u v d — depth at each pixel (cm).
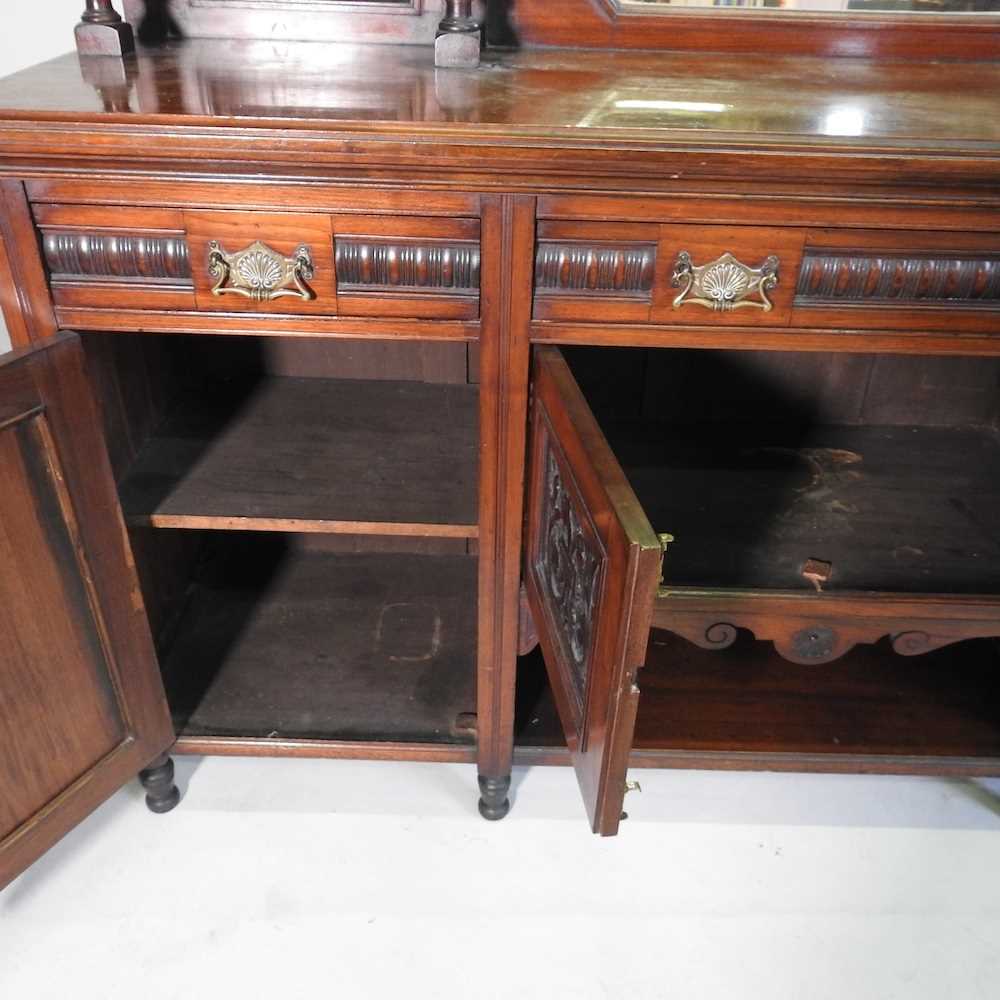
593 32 101
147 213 76
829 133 71
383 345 123
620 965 93
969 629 94
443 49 90
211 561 139
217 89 79
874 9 100
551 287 79
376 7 97
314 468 104
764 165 70
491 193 74
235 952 93
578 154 70
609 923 97
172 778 108
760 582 94
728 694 119
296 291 79
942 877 104
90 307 80
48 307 80
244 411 116
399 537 142
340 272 78
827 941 96
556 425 78
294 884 100
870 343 81
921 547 101
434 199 74
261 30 99
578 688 79
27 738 86
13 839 87
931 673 124
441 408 119
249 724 109
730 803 112
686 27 101
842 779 116
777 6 100
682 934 96
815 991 91
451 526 94
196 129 69
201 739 107
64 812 92
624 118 74
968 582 95
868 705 118
